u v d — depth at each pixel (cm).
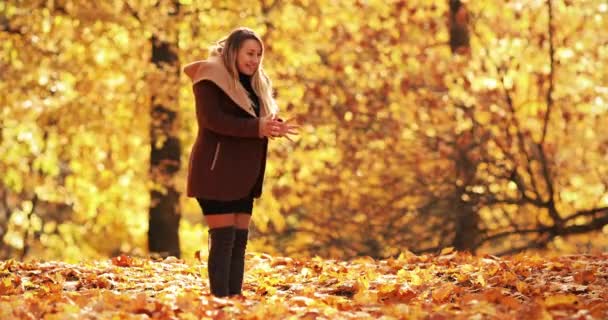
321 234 1761
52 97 1817
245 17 1762
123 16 1730
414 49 1719
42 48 1781
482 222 1745
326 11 1783
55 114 1817
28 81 1802
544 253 1662
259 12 1775
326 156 1792
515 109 1708
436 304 641
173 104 1741
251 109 639
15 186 2122
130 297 642
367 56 1730
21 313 577
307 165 1792
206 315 580
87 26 1745
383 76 1698
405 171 1712
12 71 1800
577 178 1775
